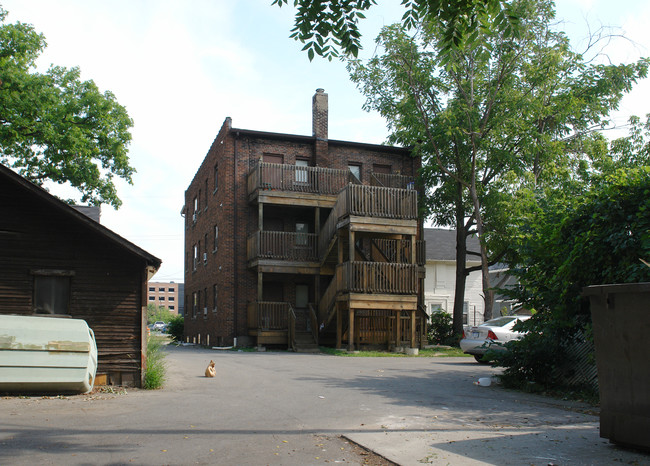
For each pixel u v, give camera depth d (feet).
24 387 31.53
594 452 18.66
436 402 30.94
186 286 126.93
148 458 18.44
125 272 38.27
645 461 17.46
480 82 83.51
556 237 35.19
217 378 42.14
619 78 81.76
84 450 19.34
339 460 18.33
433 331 99.19
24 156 93.66
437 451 19.03
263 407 29.01
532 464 17.20
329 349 73.46
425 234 140.46
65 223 37.35
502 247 83.30
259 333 78.38
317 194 83.82
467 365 54.08
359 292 70.74
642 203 30.25
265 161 88.17
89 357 33.06
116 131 102.47
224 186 86.17
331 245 78.28
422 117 83.51
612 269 31.45
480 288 132.98
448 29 25.85
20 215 36.55
